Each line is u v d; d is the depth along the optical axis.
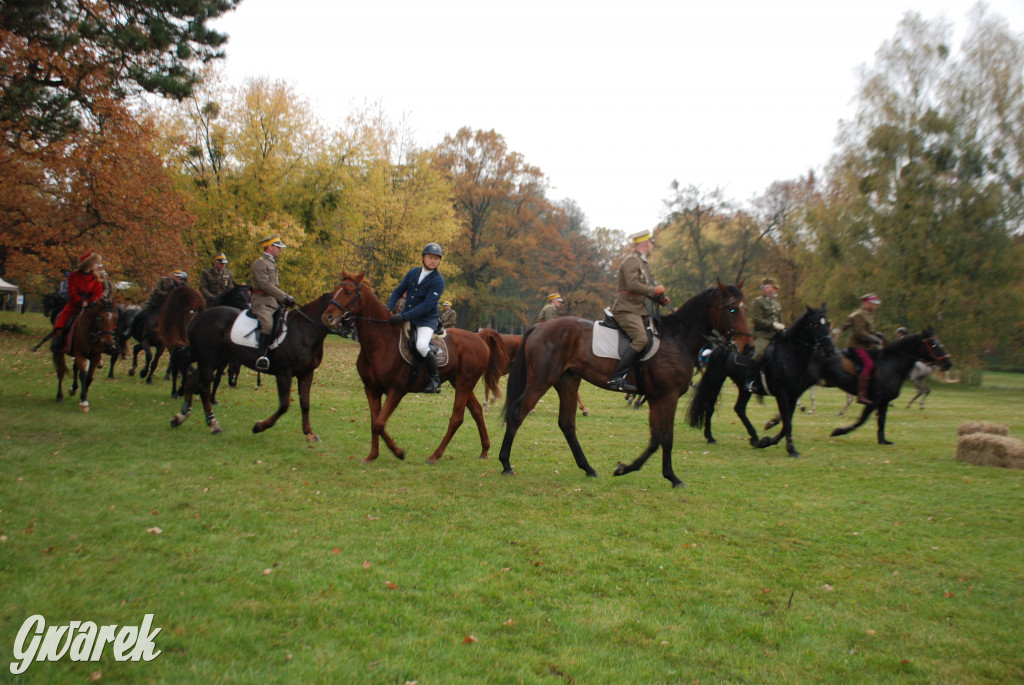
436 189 41.28
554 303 15.56
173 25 14.23
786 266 41.62
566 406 8.41
